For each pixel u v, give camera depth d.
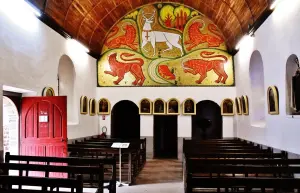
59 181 4.34
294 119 7.77
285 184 4.15
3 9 7.89
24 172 9.20
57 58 11.27
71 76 13.09
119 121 18.81
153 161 15.01
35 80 9.56
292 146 7.93
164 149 17.30
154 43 16.19
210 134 17.48
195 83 15.91
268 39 9.79
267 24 9.88
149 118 16.06
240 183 4.22
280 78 8.73
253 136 11.88
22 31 8.80
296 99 7.74
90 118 15.04
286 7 8.20
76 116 13.17
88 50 14.58
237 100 14.60
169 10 16.22
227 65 15.80
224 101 15.67
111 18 15.59
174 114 15.89
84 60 14.38
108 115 16.12
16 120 9.43
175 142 17.22
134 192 8.81
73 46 12.93
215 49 15.92
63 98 9.27
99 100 16.14
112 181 7.00
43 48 10.15
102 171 5.66
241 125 14.05
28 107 9.38
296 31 7.56
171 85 15.99
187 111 15.81
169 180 10.50
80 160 7.05
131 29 16.30
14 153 9.38
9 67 8.12
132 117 19.00
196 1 15.13
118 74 16.23
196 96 15.85
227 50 15.87
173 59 16.08
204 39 16.02
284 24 8.37
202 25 16.06
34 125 9.34
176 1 15.99
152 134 15.99
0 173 5.96
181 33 16.12
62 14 11.28
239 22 12.79
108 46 16.36
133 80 16.16
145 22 16.27
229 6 12.85
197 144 11.13
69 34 12.05
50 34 10.70
